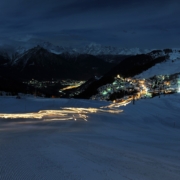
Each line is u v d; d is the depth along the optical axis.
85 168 9.41
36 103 65.75
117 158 11.61
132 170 9.52
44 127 26.81
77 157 11.30
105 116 40.72
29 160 10.33
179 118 42.75
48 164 9.76
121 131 25.83
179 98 67.06
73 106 60.28
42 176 8.19
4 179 7.80
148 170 9.68
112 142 17.34
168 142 19.14
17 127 26.39
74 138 18.31
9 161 10.05
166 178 8.72
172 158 12.73
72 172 8.77
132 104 61.31
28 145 14.24
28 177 8.05
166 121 40.44
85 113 44.19
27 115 39.78
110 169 9.45
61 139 17.39
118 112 47.03
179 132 29.62
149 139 20.58
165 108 54.78
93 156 11.74
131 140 19.27
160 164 10.89
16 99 72.56
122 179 8.27
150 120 40.53
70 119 35.81
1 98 73.38
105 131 24.89
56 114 42.16
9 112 45.25
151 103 61.12
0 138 17.36
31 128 25.55
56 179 7.92
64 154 11.85
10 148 13.09
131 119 40.41
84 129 25.88
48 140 16.62
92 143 16.05
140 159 11.71
